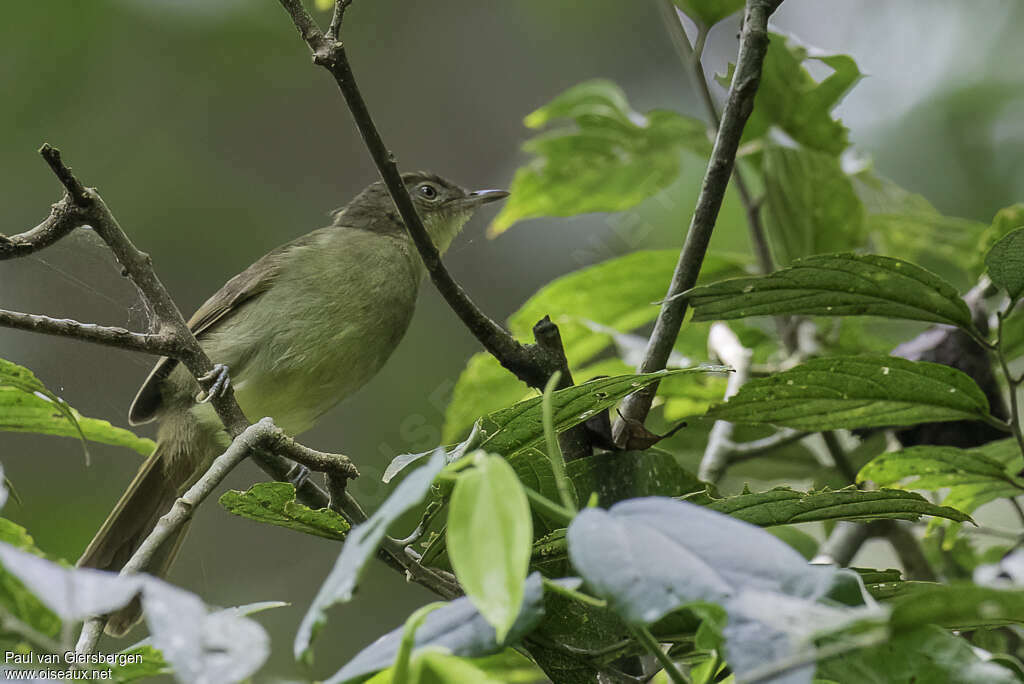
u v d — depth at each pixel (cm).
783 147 844
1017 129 1291
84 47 1506
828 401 572
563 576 460
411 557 501
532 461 507
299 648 297
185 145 1566
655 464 558
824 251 865
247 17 1557
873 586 439
